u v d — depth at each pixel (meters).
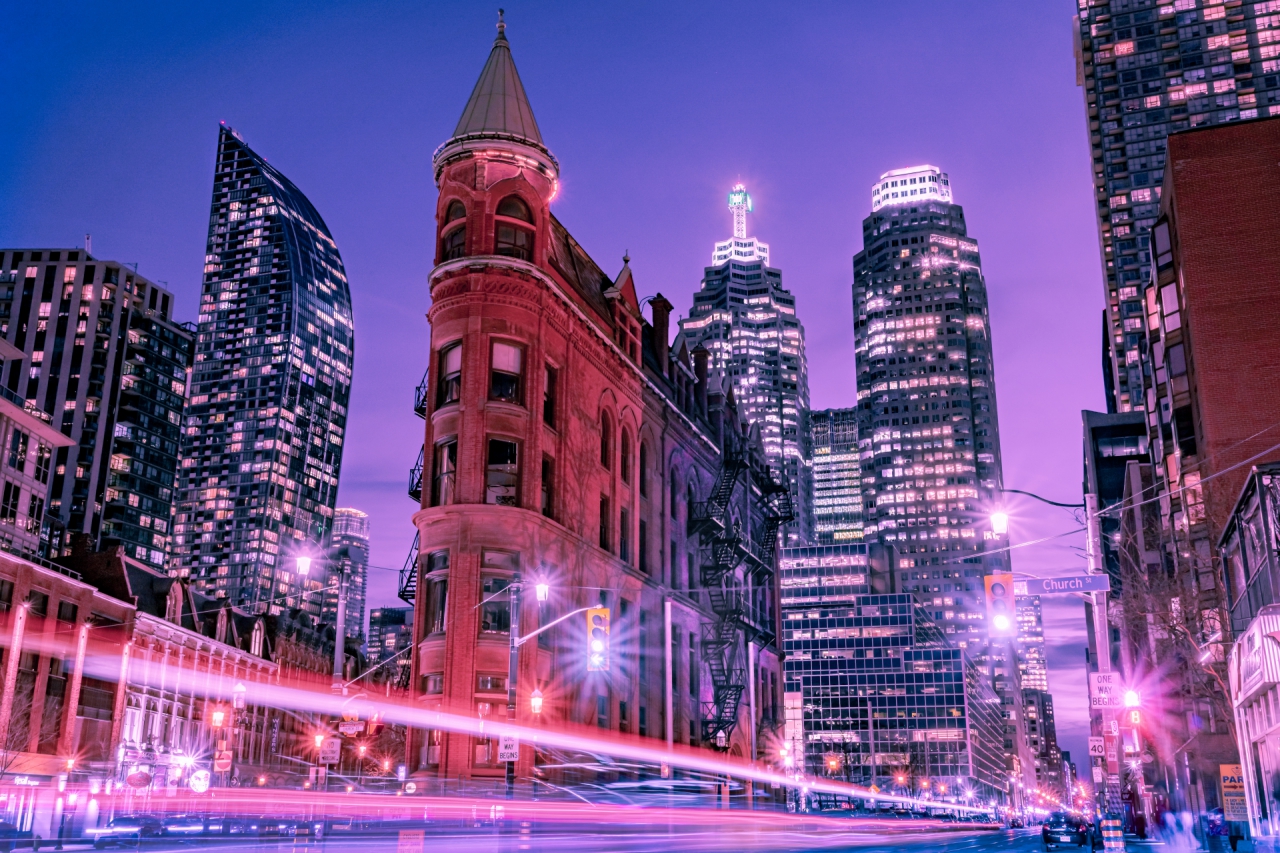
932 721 185.12
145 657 82.00
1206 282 67.25
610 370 65.06
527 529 52.12
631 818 52.38
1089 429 138.38
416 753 50.06
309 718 112.56
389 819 44.12
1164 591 51.38
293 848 31.62
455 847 32.75
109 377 196.75
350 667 133.00
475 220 55.78
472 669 49.16
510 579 51.25
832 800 147.75
